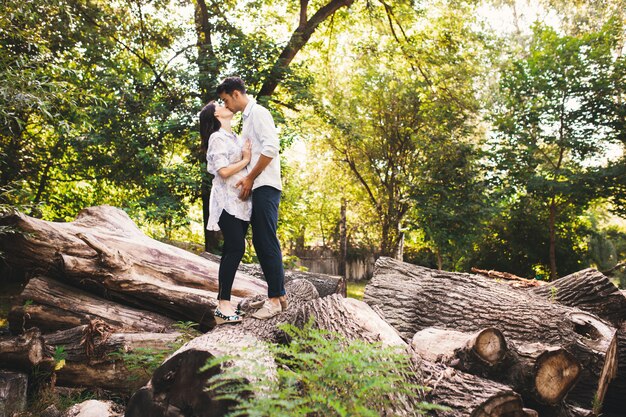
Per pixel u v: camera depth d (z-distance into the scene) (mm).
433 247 17047
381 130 19391
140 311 5535
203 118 3959
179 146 13109
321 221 25391
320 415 2650
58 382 4824
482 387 3652
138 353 4766
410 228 17000
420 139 17469
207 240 12484
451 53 16234
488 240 16766
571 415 4297
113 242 5902
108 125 11906
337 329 3707
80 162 12805
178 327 5461
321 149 19906
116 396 4773
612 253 15508
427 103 18281
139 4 13195
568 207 15844
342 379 2584
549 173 14891
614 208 14812
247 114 3916
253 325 3742
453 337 4625
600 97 14016
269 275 3844
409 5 15531
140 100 12336
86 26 12227
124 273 5477
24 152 12016
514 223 16312
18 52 6652
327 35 17094
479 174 16703
